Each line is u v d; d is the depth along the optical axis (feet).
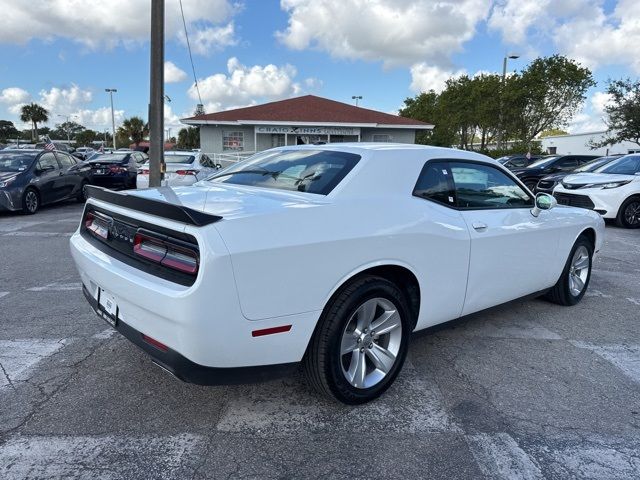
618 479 7.84
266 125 84.43
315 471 7.92
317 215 8.79
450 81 121.29
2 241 26.08
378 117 89.66
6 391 10.08
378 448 8.53
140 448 8.35
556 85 99.60
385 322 10.02
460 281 11.34
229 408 9.68
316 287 8.55
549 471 8.01
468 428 9.18
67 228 30.45
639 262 23.62
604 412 9.87
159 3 35.96
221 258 7.43
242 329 7.84
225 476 7.74
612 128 90.63
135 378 10.74
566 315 15.57
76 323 13.87
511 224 12.58
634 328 14.56
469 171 12.12
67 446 8.34
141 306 8.15
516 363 12.00
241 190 10.64
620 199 33.50
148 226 8.50
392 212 9.86
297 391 10.40
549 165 55.62
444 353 12.50
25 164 37.32
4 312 14.74
